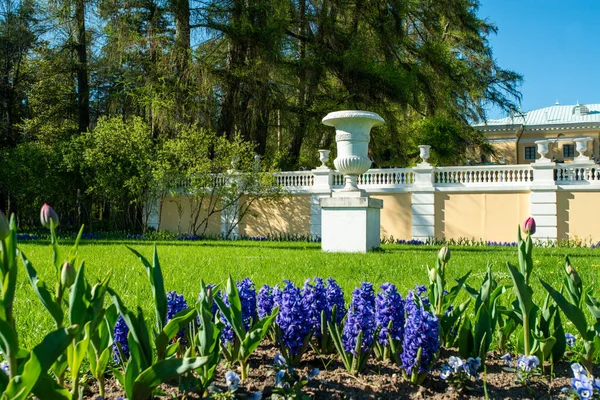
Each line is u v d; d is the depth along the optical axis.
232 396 2.37
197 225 20.55
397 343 2.89
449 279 7.08
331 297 3.28
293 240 18.86
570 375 2.88
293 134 23.22
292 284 3.00
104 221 22.16
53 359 1.70
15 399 1.67
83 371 2.92
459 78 27.11
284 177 19.61
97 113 29.52
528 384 2.69
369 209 11.95
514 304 3.25
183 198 20.58
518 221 16.95
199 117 20.34
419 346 2.58
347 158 11.78
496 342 3.46
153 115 19.94
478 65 32.66
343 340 2.83
